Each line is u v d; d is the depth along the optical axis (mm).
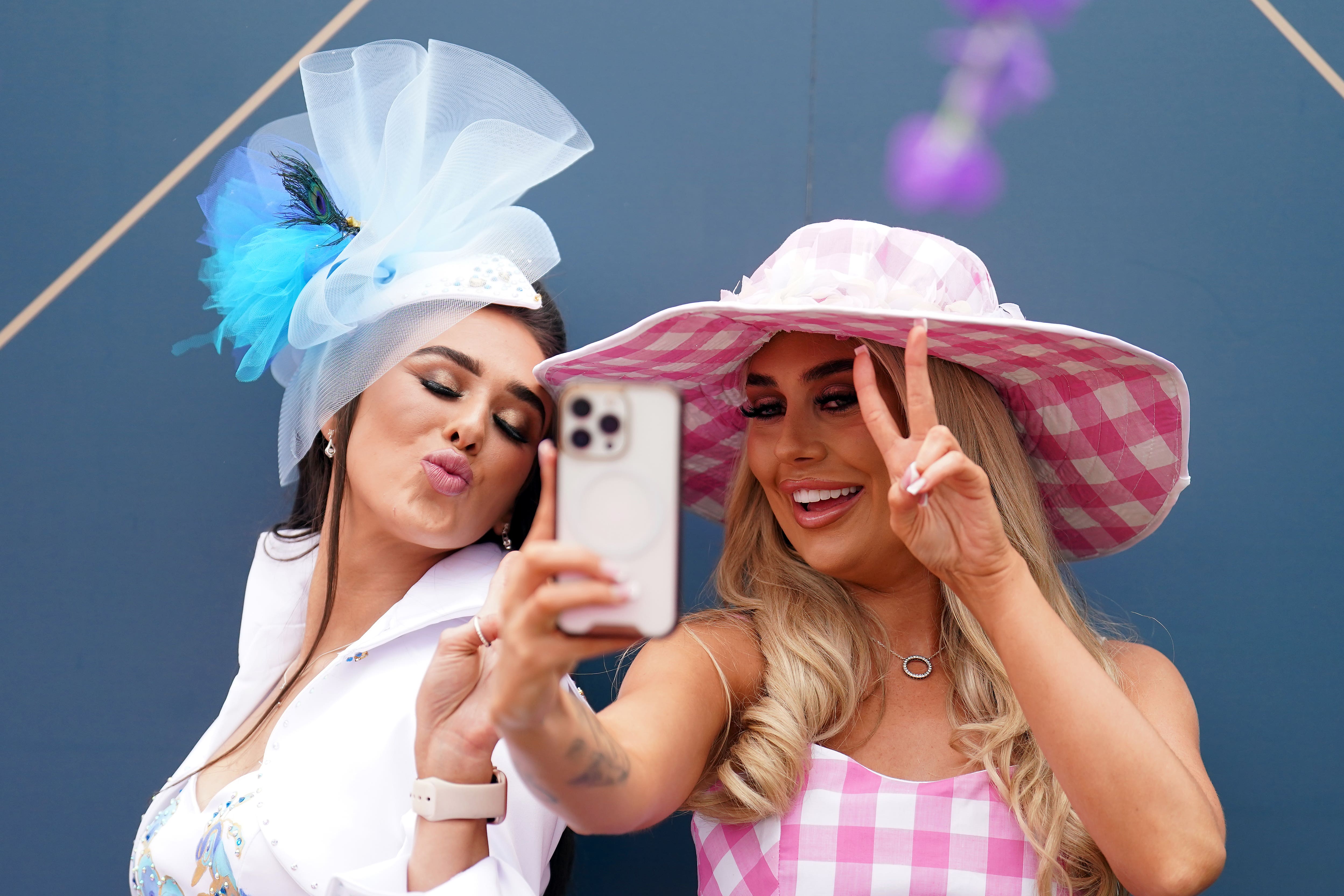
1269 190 1805
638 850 1765
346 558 1512
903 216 1802
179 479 1788
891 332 1242
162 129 1818
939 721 1362
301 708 1352
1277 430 1773
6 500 1772
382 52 1554
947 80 1820
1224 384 1778
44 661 1755
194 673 1761
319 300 1405
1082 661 1064
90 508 1779
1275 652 1744
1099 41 1826
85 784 1738
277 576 1589
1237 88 1818
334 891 1120
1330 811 1716
